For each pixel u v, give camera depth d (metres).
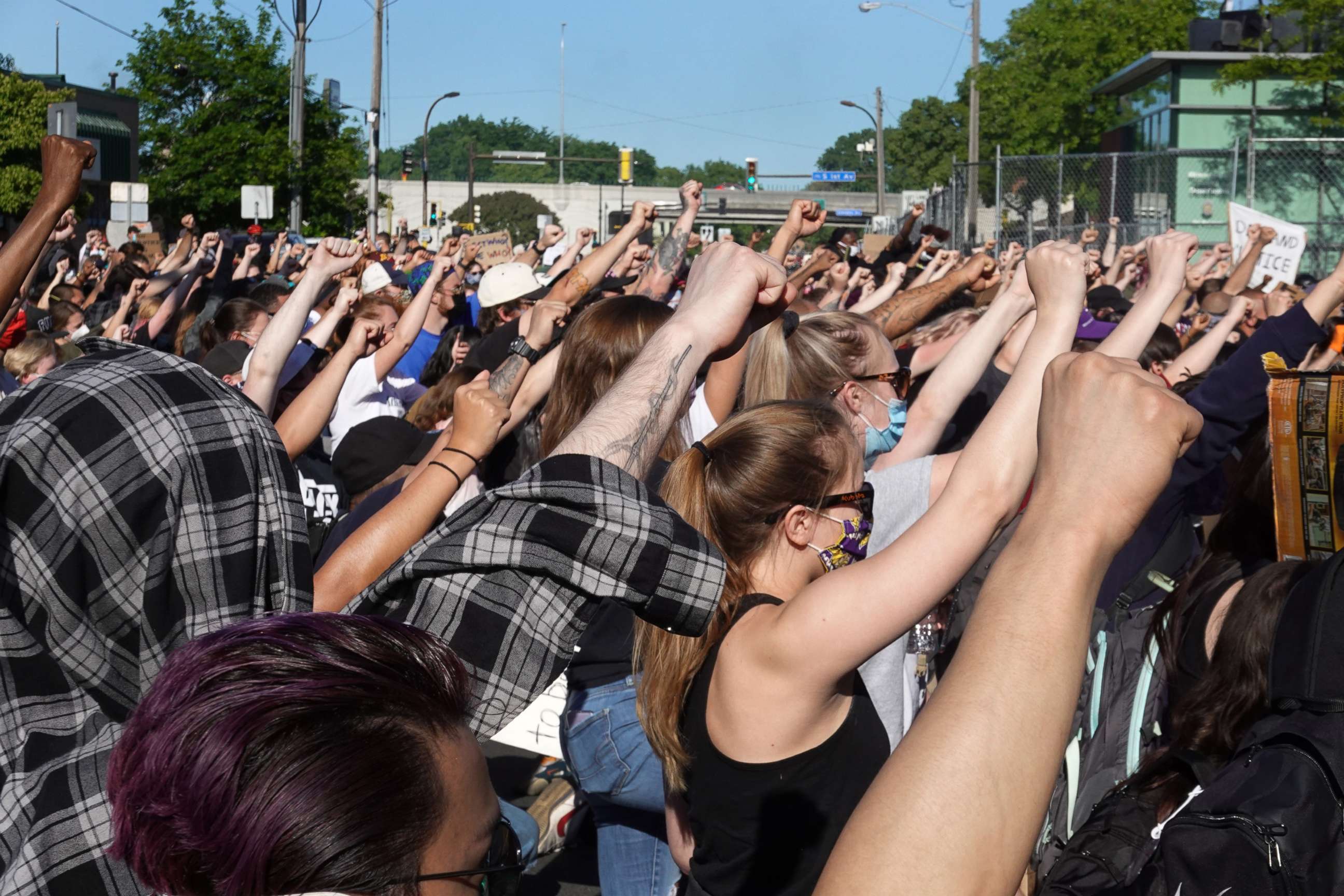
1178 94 24.94
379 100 30.34
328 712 1.00
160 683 1.05
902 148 73.75
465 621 1.50
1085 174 18.62
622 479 1.57
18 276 2.27
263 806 0.95
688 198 5.04
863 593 1.91
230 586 1.53
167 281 8.87
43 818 1.42
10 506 1.47
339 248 3.53
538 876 4.42
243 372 3.83
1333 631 1.59
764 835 2.09
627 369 1.73
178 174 30.11
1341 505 1.97
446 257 8.12
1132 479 0.94
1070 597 0.93
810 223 4.13
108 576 1.49
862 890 0.87
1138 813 1.89
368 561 2.03
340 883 0.96
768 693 2.03
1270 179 18.20
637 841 3.05
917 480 2.79
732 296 1.74
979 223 32.00
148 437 1.52
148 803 0.99
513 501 1.56
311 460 5.04
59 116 10.16
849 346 3.29
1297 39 23.11
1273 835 1.46
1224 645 1.96
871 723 2.16
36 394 1.54
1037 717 0.90
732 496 2.25
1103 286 8.16
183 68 30.67
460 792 1.04
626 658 2.90
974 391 4.40
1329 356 4.12
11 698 1.49
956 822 0.88
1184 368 4.66
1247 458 2.61
